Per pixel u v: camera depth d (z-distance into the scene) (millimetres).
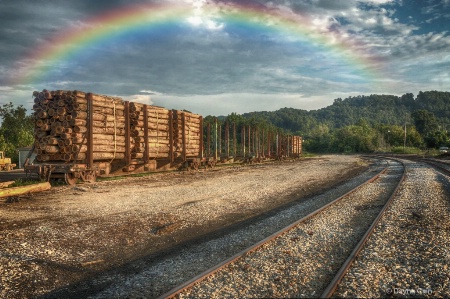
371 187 16406
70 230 8586
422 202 12055
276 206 12289
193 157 28016
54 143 16531
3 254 6672
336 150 113812
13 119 56625
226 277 5551
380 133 112875
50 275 5965
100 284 5621
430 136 84312
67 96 16391
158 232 8594
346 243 7527
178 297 4832
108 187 16141
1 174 24750
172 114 24359
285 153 51812
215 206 11938
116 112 19062
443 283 5363
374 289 5152
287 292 5074
